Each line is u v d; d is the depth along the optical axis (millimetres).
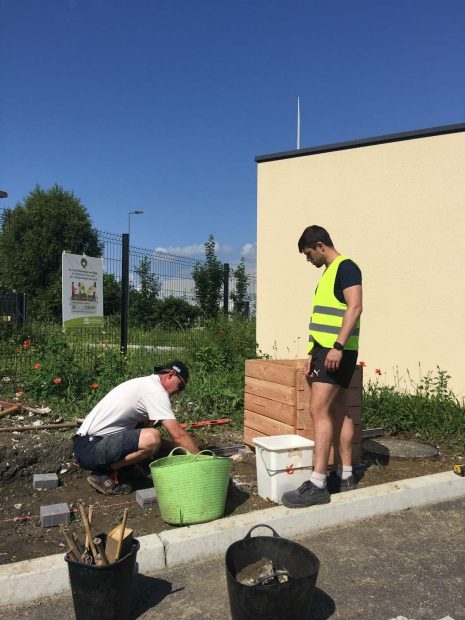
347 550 3426
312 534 3646
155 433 4008
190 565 3236
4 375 7293
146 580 3064
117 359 7234
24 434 4914
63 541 3348
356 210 7785
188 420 6020
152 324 10219
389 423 6082
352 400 4633
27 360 7762
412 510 4070
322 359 3818
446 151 6957
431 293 7098
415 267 7238
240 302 13055
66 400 6207
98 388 6387
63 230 27297
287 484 3898
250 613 2436
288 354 8516
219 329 9977
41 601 2844
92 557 2633
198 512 3465
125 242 8750
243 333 9867
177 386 4137
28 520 3650
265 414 4773
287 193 8500
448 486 4289
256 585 2414
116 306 10359
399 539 3582
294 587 2422
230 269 12984
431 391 6613
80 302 8383
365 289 7715
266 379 4746
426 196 7129
